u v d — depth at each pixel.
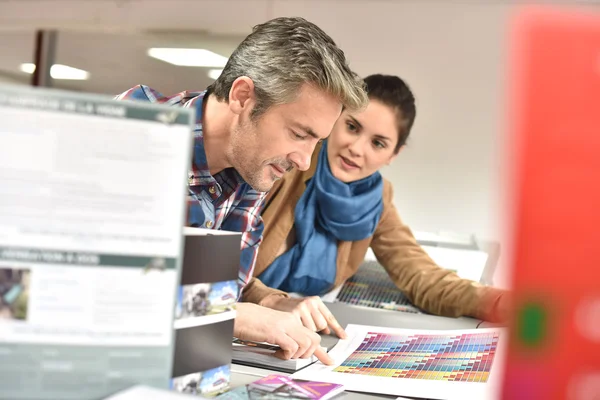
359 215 1.74
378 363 0.89
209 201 1.15
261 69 1.04
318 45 1.01
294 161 1.09
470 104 2.11
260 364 0.86
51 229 0.47
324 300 1.62
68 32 2.58
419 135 2.13
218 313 0.65
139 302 0.50
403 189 2.15
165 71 2.48
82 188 0.48
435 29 2.14
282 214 1.69
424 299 1.59
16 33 2.63
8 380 0.47
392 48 2.17
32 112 0.47
